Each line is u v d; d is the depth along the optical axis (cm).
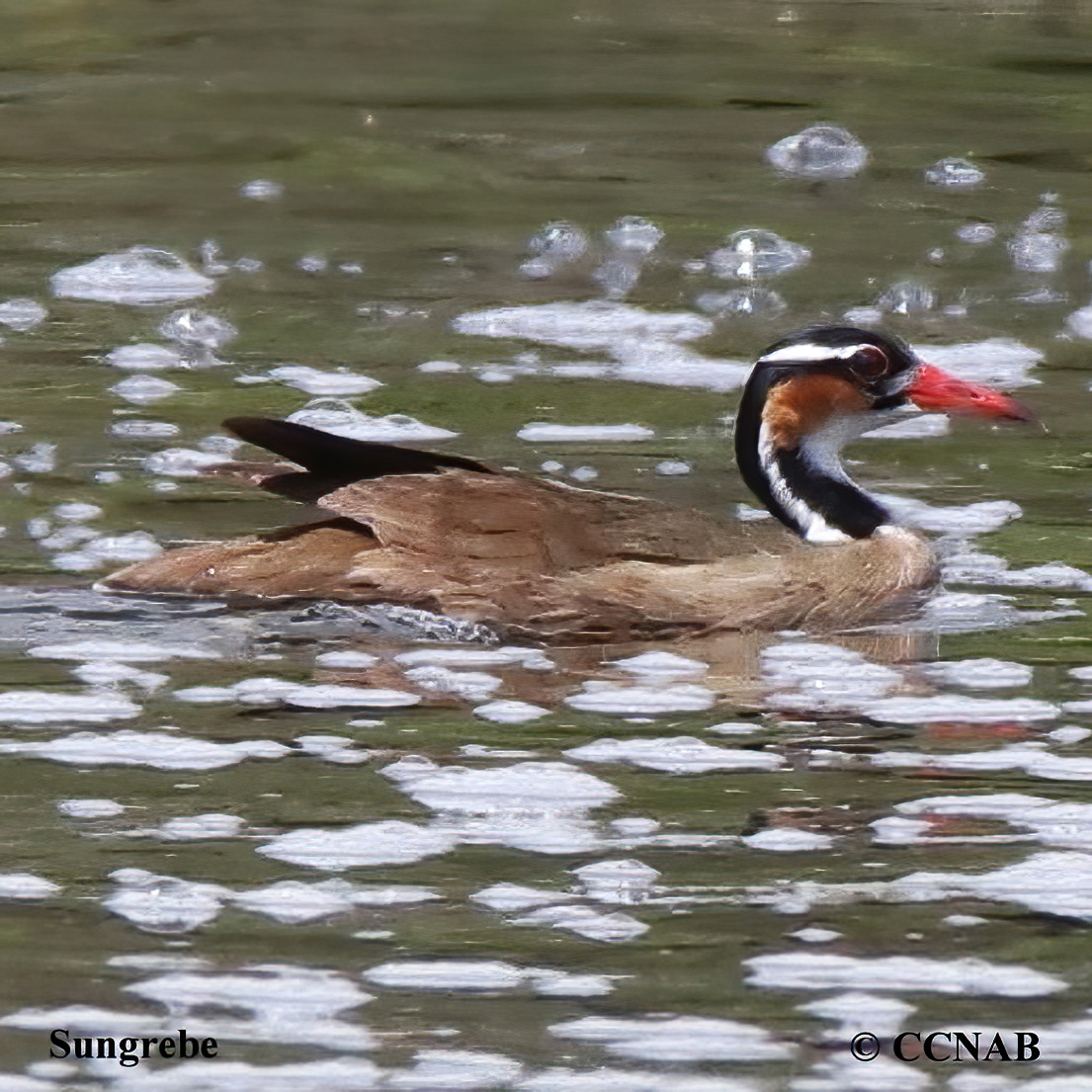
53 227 1920
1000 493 1379
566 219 1959
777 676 1123
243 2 2719
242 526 1300
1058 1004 805
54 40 2534
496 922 859
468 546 1205
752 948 841
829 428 1321
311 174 2089
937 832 929
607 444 1455
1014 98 2328
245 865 898
